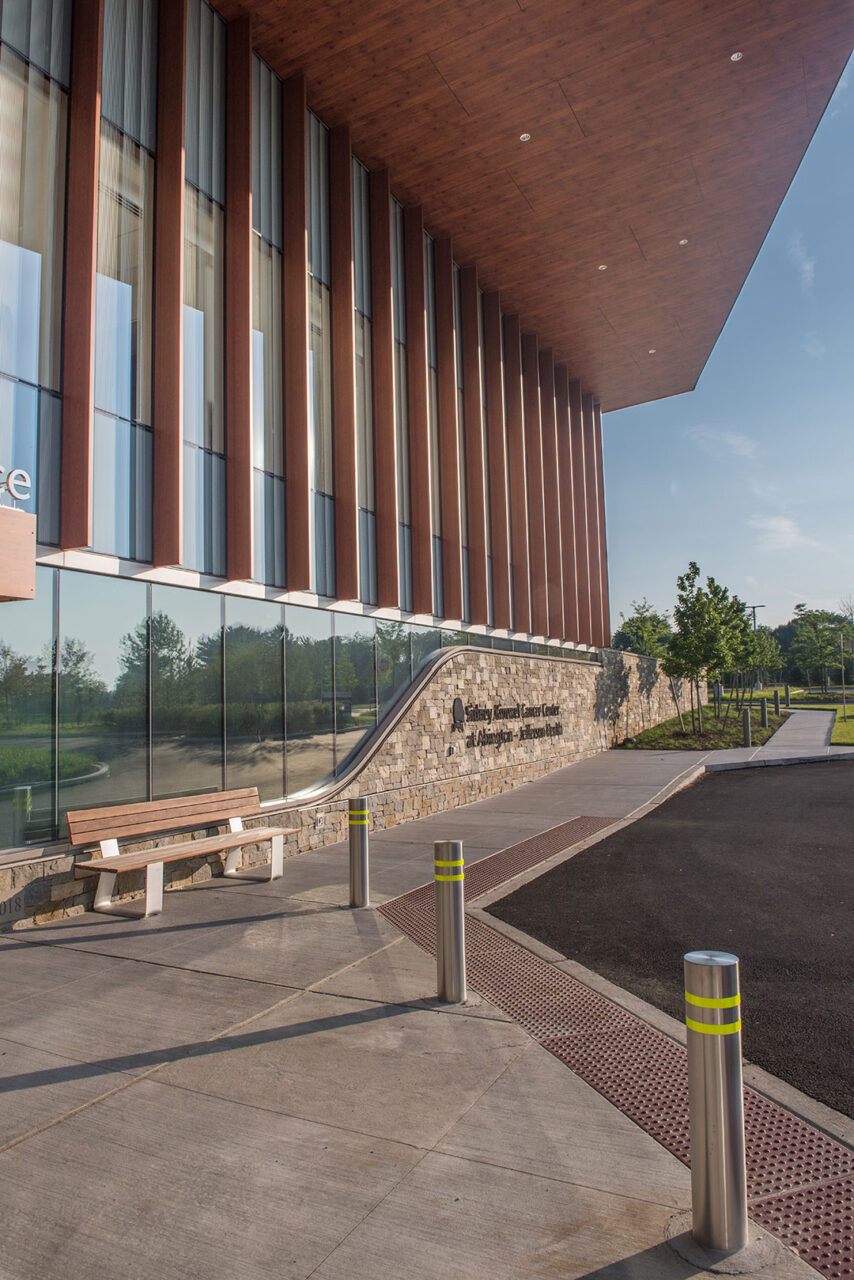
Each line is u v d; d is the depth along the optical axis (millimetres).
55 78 8742
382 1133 3707
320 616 12711
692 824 12289
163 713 9477
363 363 14883
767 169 15938
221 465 10883
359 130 14359
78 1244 2967
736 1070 2947
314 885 8836
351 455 13562
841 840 10539
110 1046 4707
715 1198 2873
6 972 6086
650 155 15289
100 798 8547
